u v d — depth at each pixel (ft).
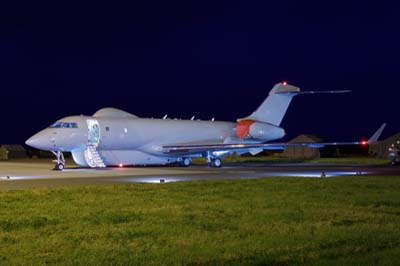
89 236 44.14
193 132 175.22
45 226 48.98
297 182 92.58
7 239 42.93
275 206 61.67
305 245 40.14
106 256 37.04
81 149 151.02
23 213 56.18
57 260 36.01
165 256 36.96
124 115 165.89
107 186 84.53
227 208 59.82
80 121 148.97
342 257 36.47
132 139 159.53
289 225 48.93
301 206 61.62
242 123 183.11
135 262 35.40
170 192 76.59
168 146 165.89
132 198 69.31
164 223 50.26
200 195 73.15
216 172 130.93
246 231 46.01
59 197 70.33
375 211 57.88
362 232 45.09
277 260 35.60
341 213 56.08
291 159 241.76
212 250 38.63
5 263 35.14
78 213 56.13
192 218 53.11
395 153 187.62
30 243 41.55
